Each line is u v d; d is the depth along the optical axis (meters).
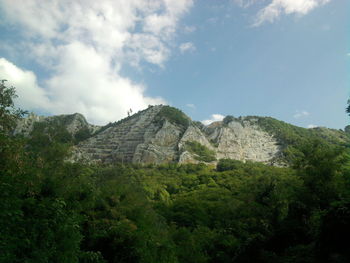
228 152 137.12
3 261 9.38
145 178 93.31
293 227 28.55
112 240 24.14
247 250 30.41
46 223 12.48
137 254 23.67
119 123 182.75
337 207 17.94
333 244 17.50
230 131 150.62
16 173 14.07
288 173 77.88
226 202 57.78
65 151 29.66
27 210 13.23
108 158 141.88
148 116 171.38
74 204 21.88
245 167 107.19
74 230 15.20
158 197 67.94
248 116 175.38
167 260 28.41
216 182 89.56
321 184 31.23
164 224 42.72
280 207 41.31
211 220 52.28
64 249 13.67
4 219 10.32
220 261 34.91
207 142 141.38
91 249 23.55
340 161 33.12
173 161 125.00
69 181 26.09
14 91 17.19
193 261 33.59
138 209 32.03
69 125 185.88
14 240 10.50
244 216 49.47
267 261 25.62
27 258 10.91
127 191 35.34
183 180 95.25
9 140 14.97
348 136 144.12
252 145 143.62
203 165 117.88
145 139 144.38
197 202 59.66
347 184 25.83
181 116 163.75
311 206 30.44
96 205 28.72
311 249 21.50
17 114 17.27
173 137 140.38
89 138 165.75
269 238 30.03
